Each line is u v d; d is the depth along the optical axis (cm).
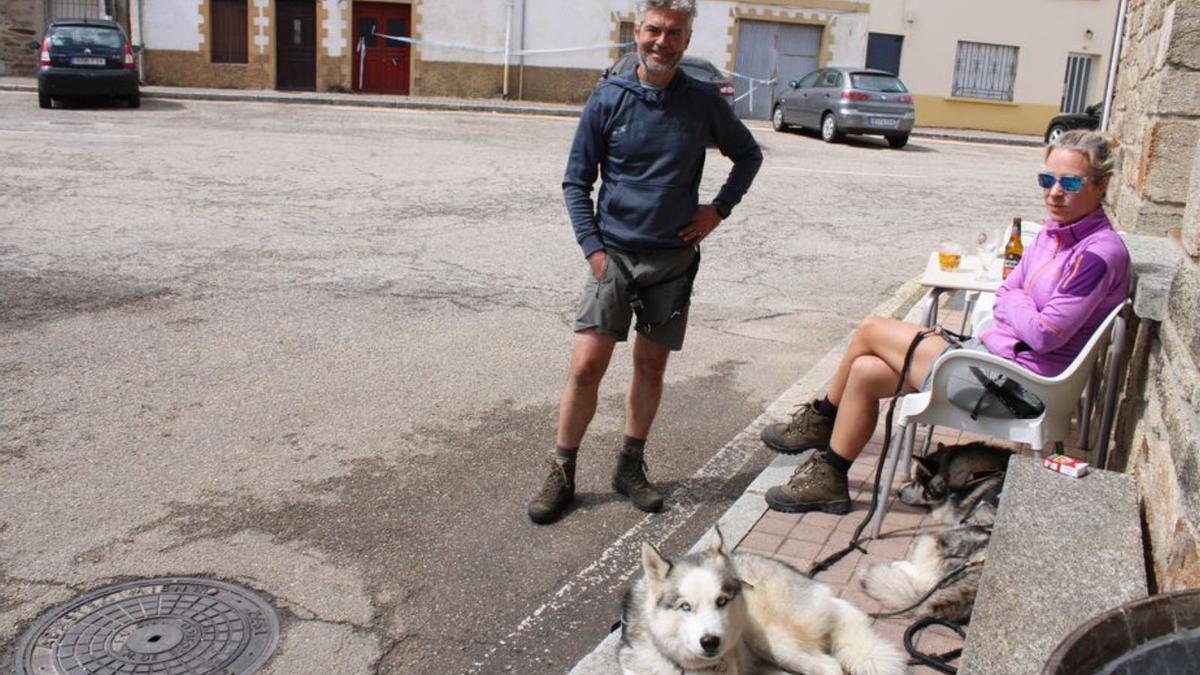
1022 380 395
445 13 2681
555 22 2734
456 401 616
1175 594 224
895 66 2973
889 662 328
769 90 2908
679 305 455
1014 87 3023
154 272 852
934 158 2044
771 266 1006
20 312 732
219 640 373
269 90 2602
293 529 457
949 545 384
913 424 454
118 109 1962
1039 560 304
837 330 800
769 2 2834
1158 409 360
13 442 529
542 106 2569
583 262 961
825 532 445
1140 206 570
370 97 2545
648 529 470
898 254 1082
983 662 261
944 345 424
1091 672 213
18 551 427
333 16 2617
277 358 673
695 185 449
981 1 2948
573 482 480
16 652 359
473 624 394
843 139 2309
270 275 863
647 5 418
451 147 1661
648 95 430
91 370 633
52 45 1903
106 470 504
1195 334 312
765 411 623
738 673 323
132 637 371
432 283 866
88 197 1117
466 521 472
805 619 332
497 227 1088
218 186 1220
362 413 591
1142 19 708
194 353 673
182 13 2541
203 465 516
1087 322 395
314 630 383
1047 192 403
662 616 307
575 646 382
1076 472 360
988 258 574
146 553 431
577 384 459
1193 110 549
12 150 1363
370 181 1313
